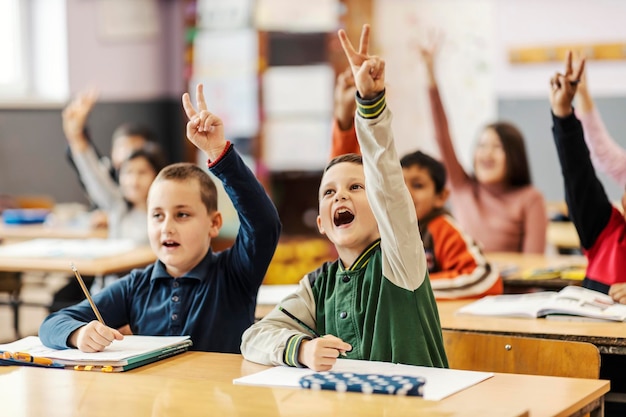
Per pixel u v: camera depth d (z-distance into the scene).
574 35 5.78
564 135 2.79
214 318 2.31
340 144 3.00
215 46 6.53
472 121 6.07
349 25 6.18
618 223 2.86
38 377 1.81
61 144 6.50
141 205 4.66
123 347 2.01
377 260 2.02
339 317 2.02
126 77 6.98
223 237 6.29
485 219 4.66
